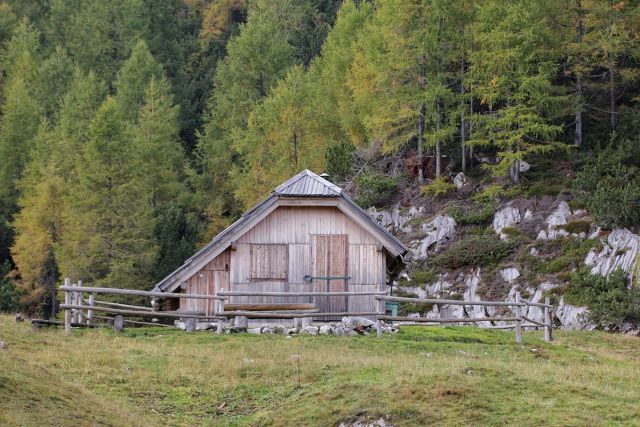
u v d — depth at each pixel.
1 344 23.61
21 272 60.75
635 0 57.28
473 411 20.02
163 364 24.06
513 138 52.06
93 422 18.39
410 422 19.61
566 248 48.66
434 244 53.25
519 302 31.30
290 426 20.02
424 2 56.44
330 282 32.72
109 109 57.94
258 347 26.58
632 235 46.59
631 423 19.72
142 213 56.81
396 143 56.81
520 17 53.16
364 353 26.44
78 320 29.64
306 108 60.06
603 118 57.34
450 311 48.91
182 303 32.22
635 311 42.59
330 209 32.97
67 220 57.03
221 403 21.67
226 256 32.66
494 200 53.91
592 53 54.66
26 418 17.48
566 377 24.55
